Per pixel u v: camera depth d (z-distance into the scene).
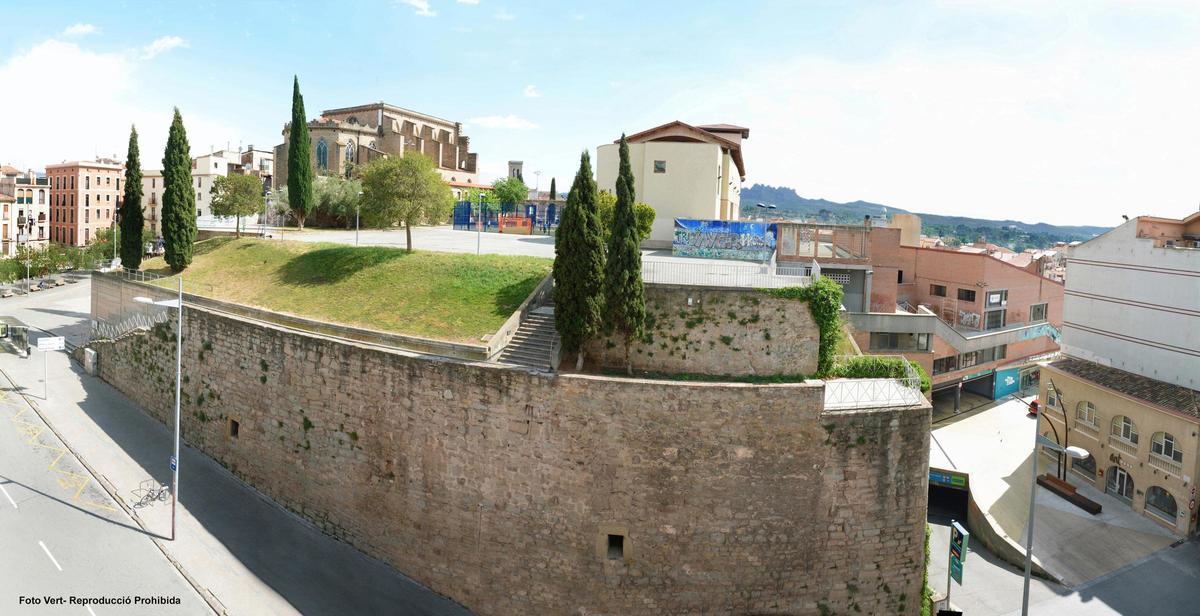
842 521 26.41
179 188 48.47
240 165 108.00
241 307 37.22
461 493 27.47
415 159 42.56
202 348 37.19
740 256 45.78
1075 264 47.47
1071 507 40.19
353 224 72.00
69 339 57.25
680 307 28.19
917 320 47.34
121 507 32.00
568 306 27.22
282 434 32.66
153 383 42.16
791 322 28.27
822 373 28.72
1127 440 41.00
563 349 28.11
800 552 26.23
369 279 38.75
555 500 26.27
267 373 33.19
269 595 26.75
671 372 28.16
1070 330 48.09
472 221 69.88
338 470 30.53
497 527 26.98
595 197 27.31
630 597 26.09
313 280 40.81
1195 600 32.31
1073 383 45.09
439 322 32.47
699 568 25.97
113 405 43.94
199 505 32.59
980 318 58.34
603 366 28.33
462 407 27.23
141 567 27.67
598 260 27.22
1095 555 35.78
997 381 58.28
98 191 117.81
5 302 72.44
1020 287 62.16
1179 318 40.59
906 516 27.02
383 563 29.34
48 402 43.75
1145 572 34.47
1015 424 52.59
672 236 51.78
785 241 45.78
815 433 25.98
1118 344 44.41
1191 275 39.88
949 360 53.19
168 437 39.59
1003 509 38.97
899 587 27.22
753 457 25.77
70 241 116.69
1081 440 44.25
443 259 39.47
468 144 122.44
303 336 31.55
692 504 25.80
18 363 51.28
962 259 59.78
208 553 28.97
